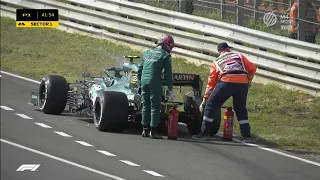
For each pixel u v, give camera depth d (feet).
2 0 268.41
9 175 105.50
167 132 146.51
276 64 196.03
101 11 246.27
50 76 155.63
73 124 146.72
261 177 113.29
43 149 123.44
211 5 222.89
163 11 224.33
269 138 145.38
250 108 175.42
